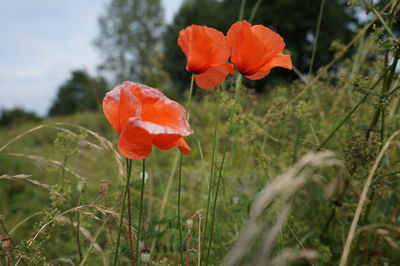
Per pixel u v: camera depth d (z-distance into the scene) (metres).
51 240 0.53
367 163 0.39
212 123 0.70
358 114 0.46
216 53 0.30
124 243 0.41
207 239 0.44
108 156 0.84
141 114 0.24
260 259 0.27
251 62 0.31
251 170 0.62
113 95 0.24
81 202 0.40
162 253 0.43
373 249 0.42
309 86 0.53
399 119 0.44
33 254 0.32
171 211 0.52
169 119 0.24
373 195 0.39
